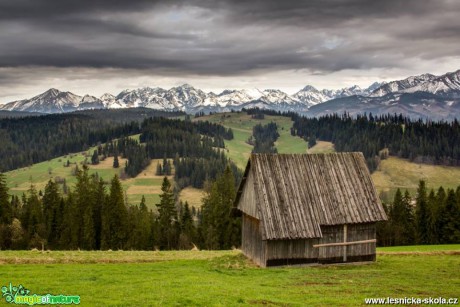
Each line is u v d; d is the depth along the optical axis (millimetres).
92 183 104375
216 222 96250
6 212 97750
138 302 23438
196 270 36000
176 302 23625
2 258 36875
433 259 45469
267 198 40438
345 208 41875
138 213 108750
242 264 40938
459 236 99375
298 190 41625
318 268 39281
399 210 109250
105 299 24031
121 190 97688
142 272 33812
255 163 42000
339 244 41562
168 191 109938
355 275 34969
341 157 45125
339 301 25031
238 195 46438
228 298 24906
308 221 40125
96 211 99188
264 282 31172
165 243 106250
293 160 43438
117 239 94375
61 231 99500
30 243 94250
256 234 41688
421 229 106438
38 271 32188
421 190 108188
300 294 26844
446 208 102562
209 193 110438
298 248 40344
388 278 33531
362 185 43781
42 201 111875
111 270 34000
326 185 42719
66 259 38281
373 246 42750
